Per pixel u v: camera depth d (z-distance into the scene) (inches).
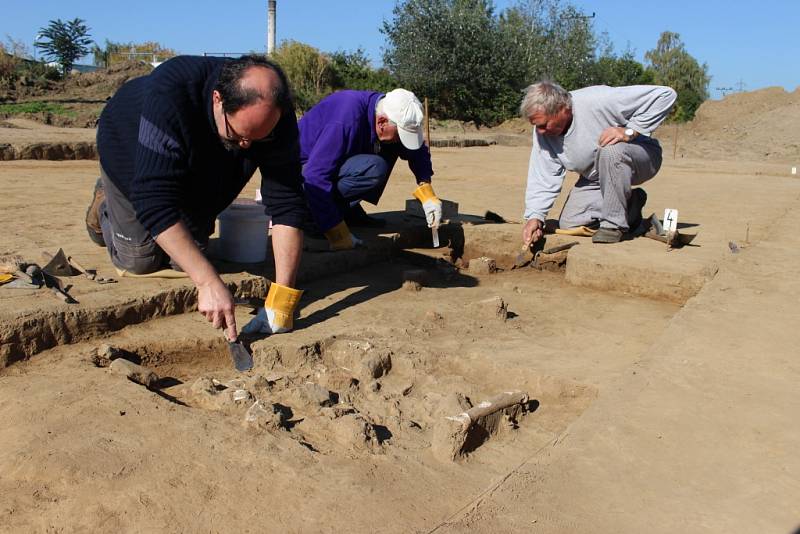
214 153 128.2
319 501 86.9
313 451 98.9
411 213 247.4
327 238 198.4
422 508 87.0
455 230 228.7
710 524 81.2
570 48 1305.4
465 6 1202.0
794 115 1067.3
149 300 140.3
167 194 120.2
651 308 167.9
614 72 1408.7
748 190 367.9
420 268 205.5
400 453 101.1
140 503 85.4
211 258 175.8
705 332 136.5
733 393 112.2
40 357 123.9
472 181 417.4
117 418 103.6
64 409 105.4
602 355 134.5
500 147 853.8
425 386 125.3
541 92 195.3
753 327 139.5
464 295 175.9
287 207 137.8
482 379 129.3
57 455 93.4
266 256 181.9
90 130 719.7
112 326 134.3
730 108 1235.2
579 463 93.0
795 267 181.2
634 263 180.7
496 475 96.7
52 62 1234.6
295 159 135.9
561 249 206.8
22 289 138.8
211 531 81.3
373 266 203.5
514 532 79.0
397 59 1195.9
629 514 82.8
